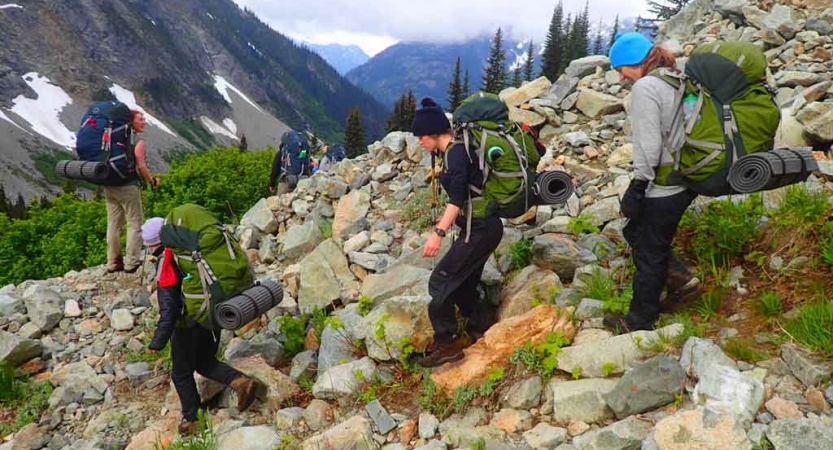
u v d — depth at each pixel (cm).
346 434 353
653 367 307
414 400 386
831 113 493
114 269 729
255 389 448
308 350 506
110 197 694
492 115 338
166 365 550
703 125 292
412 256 555
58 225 2192
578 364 340
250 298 408
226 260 405
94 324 632
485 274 464
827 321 303
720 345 324
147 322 626
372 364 429
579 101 758
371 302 502
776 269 371
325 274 576
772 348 313
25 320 633
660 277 340
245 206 1709
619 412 304
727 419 258
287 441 378
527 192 343
